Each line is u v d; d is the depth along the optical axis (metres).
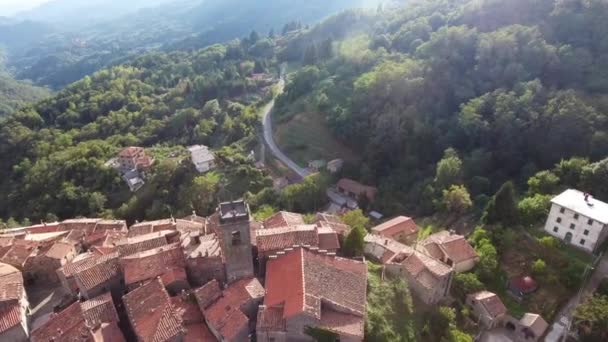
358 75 167.62
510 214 82.81
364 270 59.25
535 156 111.25
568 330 66.19
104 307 55.78
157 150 171.25
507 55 131.12
